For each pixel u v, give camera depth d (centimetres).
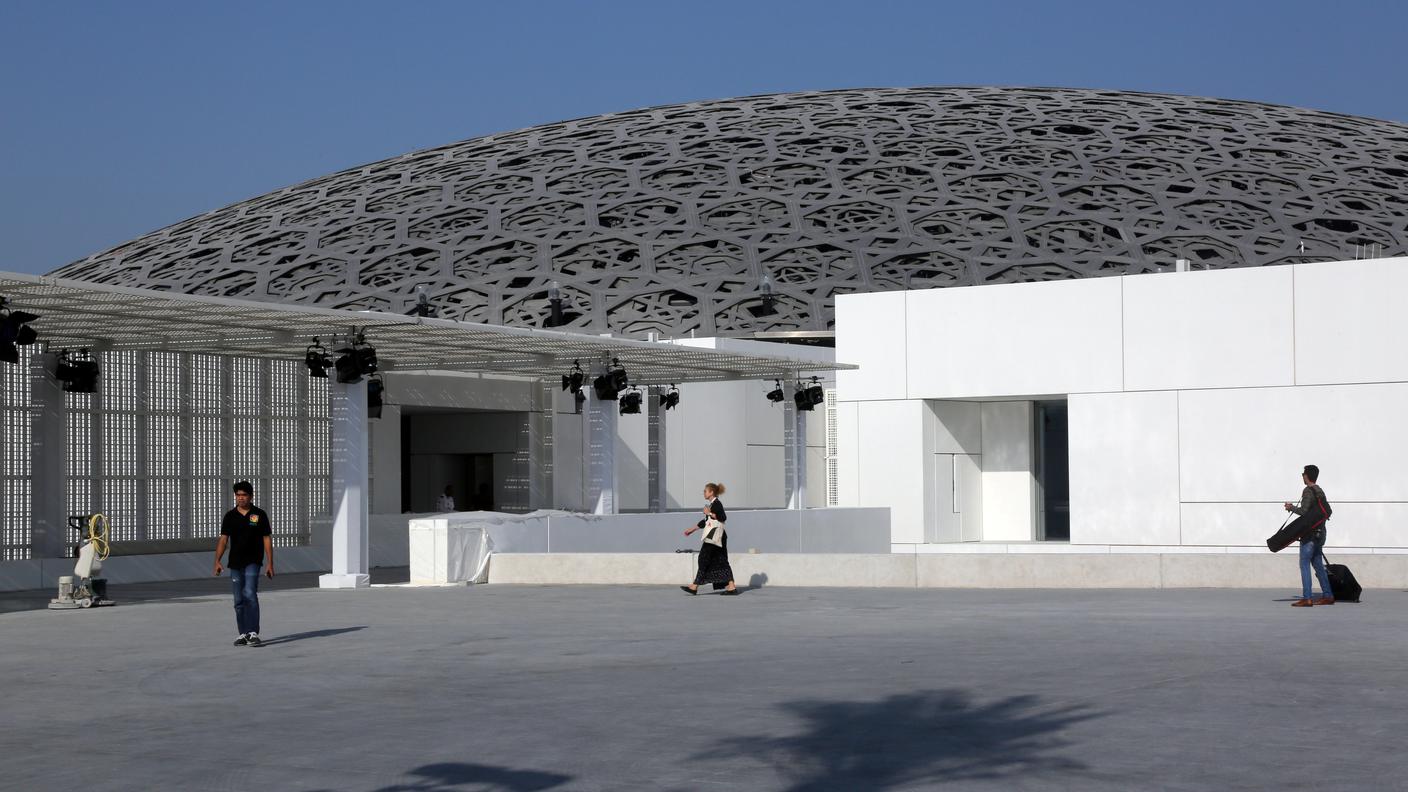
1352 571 1948
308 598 1958
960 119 6169
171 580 2352
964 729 880
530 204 5588
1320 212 5431
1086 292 3228
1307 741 829
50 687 1102
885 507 3334
